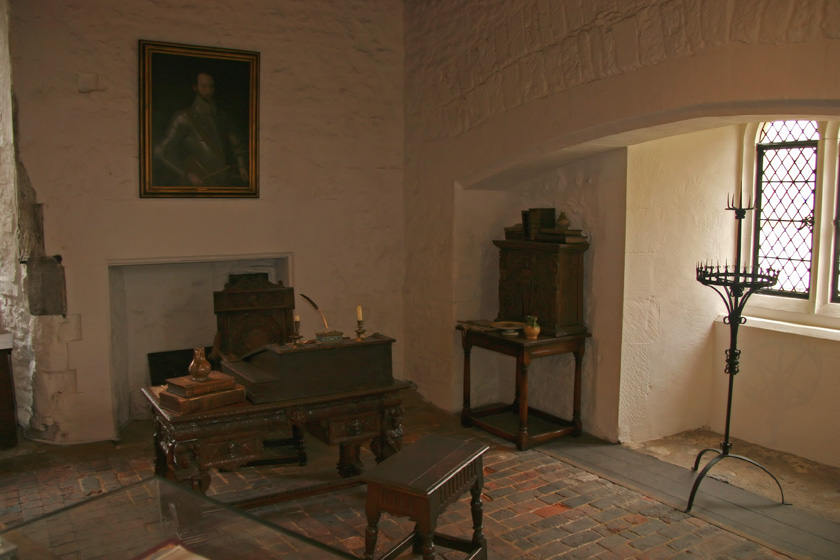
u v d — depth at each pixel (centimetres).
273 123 560
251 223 557
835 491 407
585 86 432
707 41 357
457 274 565
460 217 562
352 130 597
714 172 505
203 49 516
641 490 408
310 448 487
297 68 566
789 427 466
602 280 488
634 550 337
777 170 495
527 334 481
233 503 358
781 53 326
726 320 432
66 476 436
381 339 388
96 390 500
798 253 482
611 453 470
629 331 479
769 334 476
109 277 511
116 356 527
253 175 551
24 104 469
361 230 610
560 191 522
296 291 584
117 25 493
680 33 370
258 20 545
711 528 361
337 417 373
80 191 491
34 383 494
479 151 527
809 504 390
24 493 409
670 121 389
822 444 447
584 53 428
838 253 457
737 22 342
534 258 504
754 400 489
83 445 494
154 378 560
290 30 560
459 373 574
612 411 488
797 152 480
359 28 592
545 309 497
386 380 388
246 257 559
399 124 620
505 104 498
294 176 573
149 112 504
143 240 515
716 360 516
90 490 413
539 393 556
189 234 532
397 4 607
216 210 541
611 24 407
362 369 379
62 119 481
